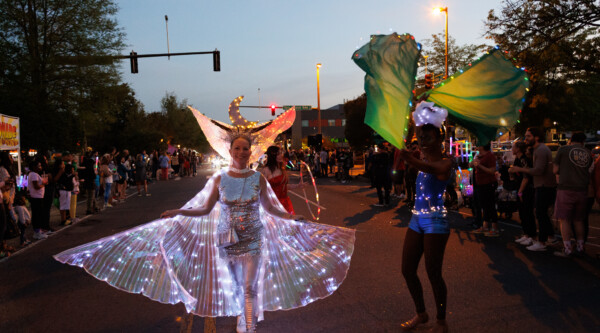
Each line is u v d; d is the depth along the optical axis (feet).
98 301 16.46
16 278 19.85
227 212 12.32
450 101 13.96
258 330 13.20
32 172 29.35
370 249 23.45
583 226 20.75
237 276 12.74
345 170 78.48
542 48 50.96
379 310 14.64
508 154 37.60
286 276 13.58
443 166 12.14
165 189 69.05
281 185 20.44
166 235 12.90
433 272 12.34
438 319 12.50
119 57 62.44
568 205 20.45
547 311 14.15
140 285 12.48
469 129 14.93
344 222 32.60
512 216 33.37
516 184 29.60
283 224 13.71
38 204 29.45
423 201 12.62
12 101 68.95
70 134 76.07
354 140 142.20
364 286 17.21
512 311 14.20
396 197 48.80
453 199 37.78
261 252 12.61
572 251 21.49
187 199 52.85
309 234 13.65
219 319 14.47
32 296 17.21
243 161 12.48
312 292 13.57
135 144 139.95
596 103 75.46
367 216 35.37
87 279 19.38
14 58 78.69
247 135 12.78
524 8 50.42
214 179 12.55
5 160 26.94
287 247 13.69
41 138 68.85
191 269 13.17
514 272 18.56
